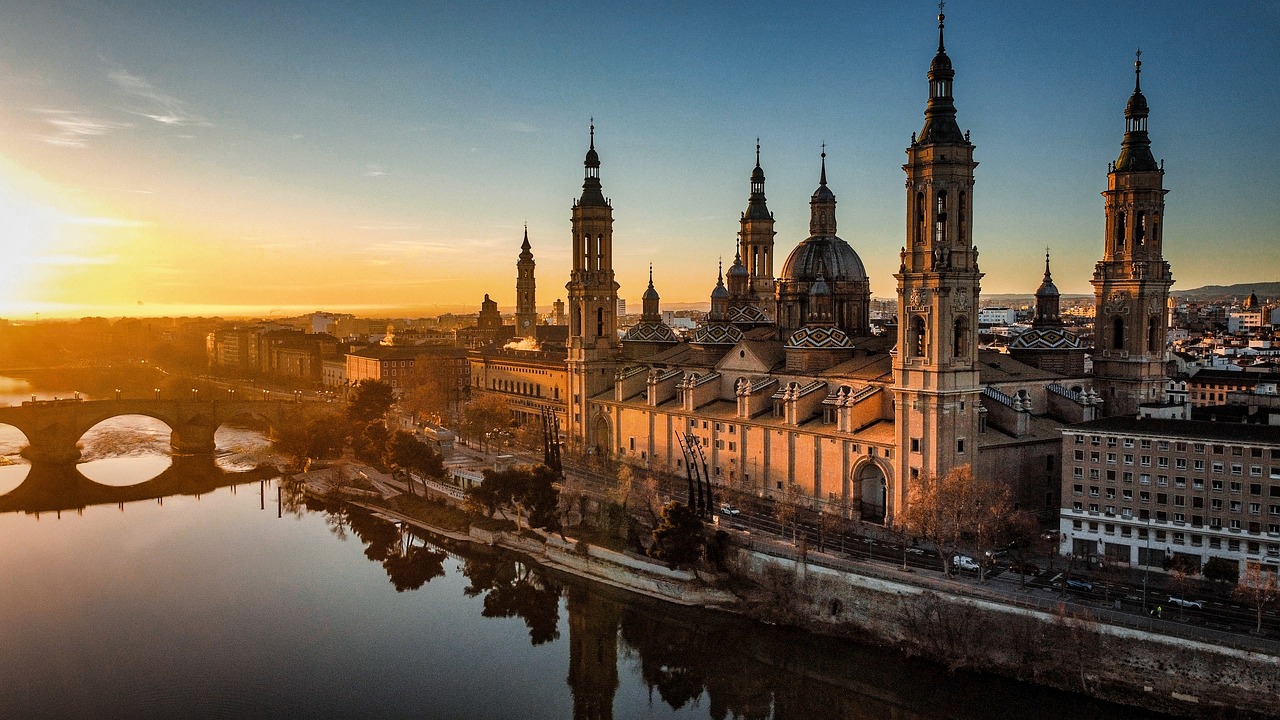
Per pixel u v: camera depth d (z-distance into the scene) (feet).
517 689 440.45
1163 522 469.57
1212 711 369.50
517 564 616.80
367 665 464.24
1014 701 400.88
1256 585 387.55
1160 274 616.80
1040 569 475.31
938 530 463.01
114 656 471.21
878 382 596.29
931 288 523.70
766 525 572.51
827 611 480.64
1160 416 543.80
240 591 568.82
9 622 516.32
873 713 411.13
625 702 429.79
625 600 543.80
